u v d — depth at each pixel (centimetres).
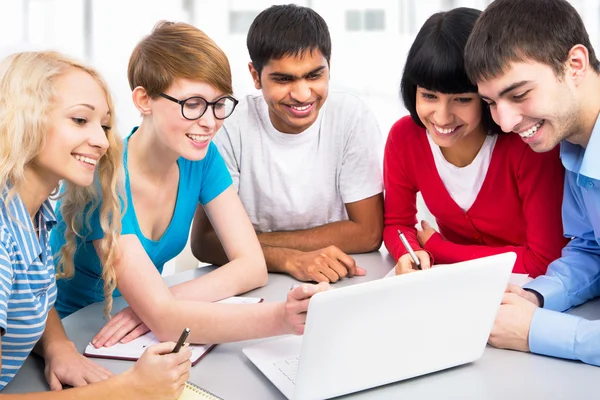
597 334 109
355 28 346
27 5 332
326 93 165
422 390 104
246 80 345
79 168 106
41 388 110
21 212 103
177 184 150
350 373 100
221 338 119
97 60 337
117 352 119
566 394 101
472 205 164
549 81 119
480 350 111
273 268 162
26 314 106
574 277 134
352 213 180
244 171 182
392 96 349
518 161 152
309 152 180
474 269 102
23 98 100
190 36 128
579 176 131
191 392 103
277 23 156
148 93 130
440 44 139
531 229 153
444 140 150
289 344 117
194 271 163
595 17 336
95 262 150
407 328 101
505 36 118
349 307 94
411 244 163
